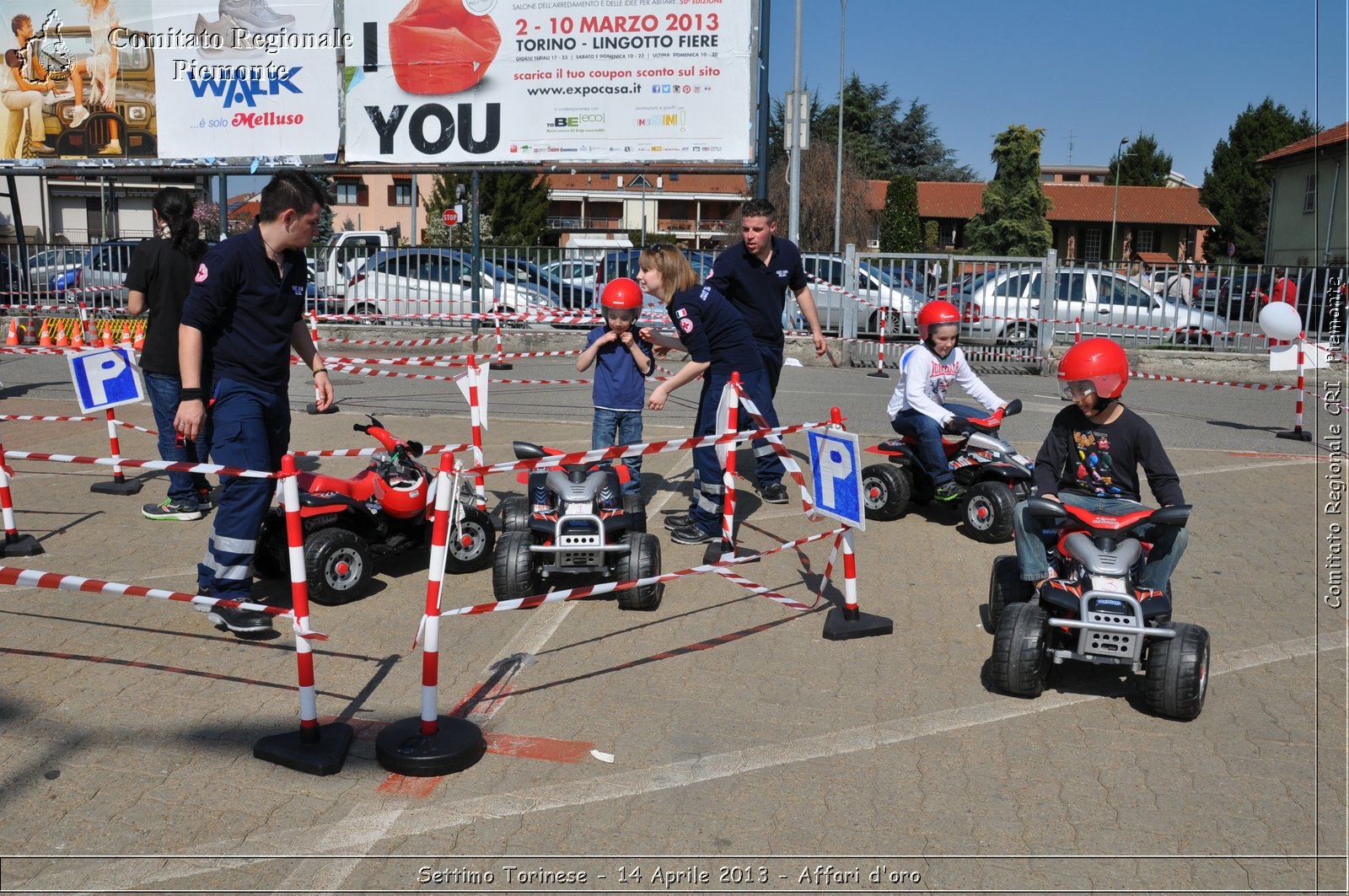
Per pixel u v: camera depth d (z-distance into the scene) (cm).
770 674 482
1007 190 5481
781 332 762
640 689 464
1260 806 372
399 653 499
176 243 679
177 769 388
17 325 1714
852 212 5009
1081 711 449
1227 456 988
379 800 371
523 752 407
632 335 653
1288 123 6562
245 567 507
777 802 373
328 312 1844
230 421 502
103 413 1127
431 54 1598
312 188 501
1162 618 449
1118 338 1758
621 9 1523
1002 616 456
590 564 554
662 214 6812
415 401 1251
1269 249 4028
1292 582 618
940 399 749
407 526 603
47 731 413
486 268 1791
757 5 1491
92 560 625
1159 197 6431
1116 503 478
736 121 1525
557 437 1012
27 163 1741
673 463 918
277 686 459
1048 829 356
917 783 387
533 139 1589
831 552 618
